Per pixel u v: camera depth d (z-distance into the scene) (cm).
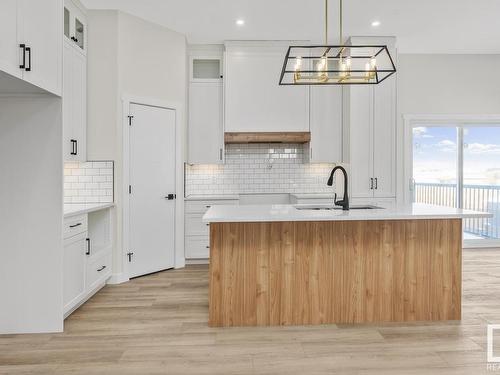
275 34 512
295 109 543
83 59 416
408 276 314
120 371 235
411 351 260
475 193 612
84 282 353
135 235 457
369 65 319
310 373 231
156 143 478
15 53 231
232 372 233
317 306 310
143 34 462
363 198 532
